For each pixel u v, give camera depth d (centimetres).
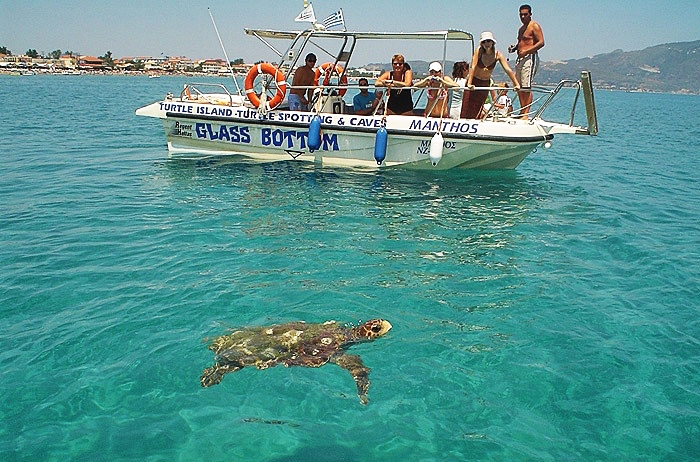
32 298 578
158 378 449
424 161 1181
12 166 1249
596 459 379
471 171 1216
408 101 1223
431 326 546
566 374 473
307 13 1188
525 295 624
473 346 512
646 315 584
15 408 411
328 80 1259
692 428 411
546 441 394
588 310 591
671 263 734
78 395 427
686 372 481
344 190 1061
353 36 1202
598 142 2227
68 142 1638
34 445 376
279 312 561
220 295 594
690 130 3070
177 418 404
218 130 1288
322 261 702
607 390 453
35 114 2519
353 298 600
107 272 648
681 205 1077
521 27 1144
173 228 814
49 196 984
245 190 1046
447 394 441
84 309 557
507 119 1186
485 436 396
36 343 494
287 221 862
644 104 7512
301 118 1210
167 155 1405
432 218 909
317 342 490
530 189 1156
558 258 747
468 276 674
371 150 1195
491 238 820
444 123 1131
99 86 6619
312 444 381
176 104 1296
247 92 1242
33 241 748
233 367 457
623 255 765
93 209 905
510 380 462
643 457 382
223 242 760
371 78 1270
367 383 444
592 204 1054
